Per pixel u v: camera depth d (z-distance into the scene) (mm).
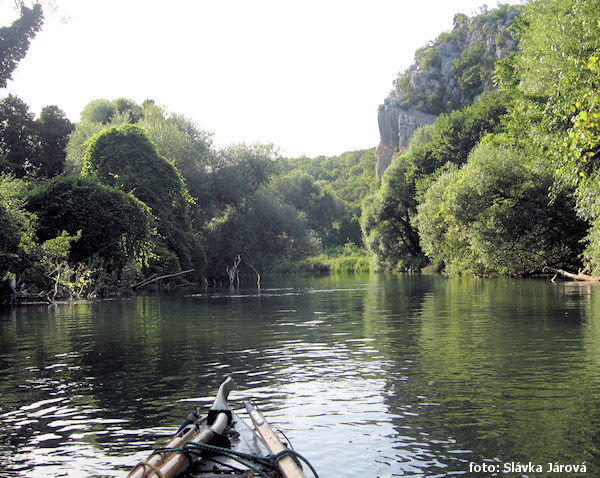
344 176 176125
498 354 8898
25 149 56750
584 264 30078
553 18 22938
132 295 27703
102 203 28609
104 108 63719
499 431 5219
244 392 6848
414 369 7957
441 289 25719
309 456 4711
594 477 4172
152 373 8086
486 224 32188
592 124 14008
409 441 5016
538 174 30719
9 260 21422
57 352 10094
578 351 8961
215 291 30250
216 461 4078
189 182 52938
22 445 5125
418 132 65875
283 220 61625
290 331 12336
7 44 29062
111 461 4707
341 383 7219
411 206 55031
